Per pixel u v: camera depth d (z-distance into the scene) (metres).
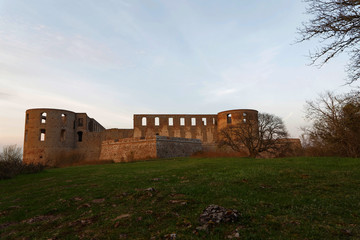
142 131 60.88
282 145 40.53
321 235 6.34
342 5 8.76
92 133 61.22
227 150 50.81
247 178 13.16
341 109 24.53
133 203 10.30
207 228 6.92
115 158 46.47
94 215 9.25
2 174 21.58
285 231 6.68
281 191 10.75
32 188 16.12
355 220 7.35
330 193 10.11
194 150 50.00
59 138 57.81
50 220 9.42
